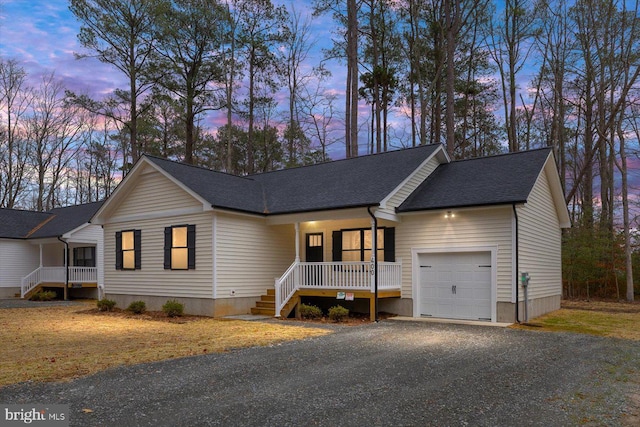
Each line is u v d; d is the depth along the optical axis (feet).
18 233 89.20
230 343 32.81
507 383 22.29
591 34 89.04
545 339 34.81
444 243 47.26
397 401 19.26
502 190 44.98
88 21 91.81
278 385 21.62
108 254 61.36
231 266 50.42
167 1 94.27
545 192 54.49
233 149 144.15
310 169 63.82
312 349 30.53
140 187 57.41
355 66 87.45
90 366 25.53
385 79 99.30
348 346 31.63
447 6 85.56
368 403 18.95
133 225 58.03
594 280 73.36
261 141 139.13
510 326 41.29
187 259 51.52
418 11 94.32
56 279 82.64
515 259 43.24
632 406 19.07
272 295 52.01
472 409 18.38
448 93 82.02
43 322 47.11
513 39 100.63
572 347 31.76
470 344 32.53
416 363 26.32
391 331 38.52
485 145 117.50
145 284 56.08
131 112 100.22
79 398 19.47
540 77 102.68
